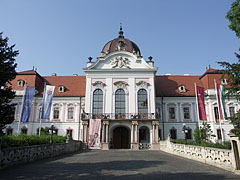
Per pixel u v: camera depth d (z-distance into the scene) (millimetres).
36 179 9602
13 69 13617
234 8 11578
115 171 11977
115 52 40094
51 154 20359
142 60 39844
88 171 11930
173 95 41031
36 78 42500
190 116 40062
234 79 11664
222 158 13414
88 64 40594
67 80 46000
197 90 31078
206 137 28828
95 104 38094
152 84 38812
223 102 28703
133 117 35469
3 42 13352
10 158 13180
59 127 39938
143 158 19766
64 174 10922
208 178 10109
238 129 11133
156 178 9984
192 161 17281
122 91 38688
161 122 39719
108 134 35188
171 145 26234
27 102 31484
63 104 41156
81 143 34344
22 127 39188
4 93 13039
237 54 11820
